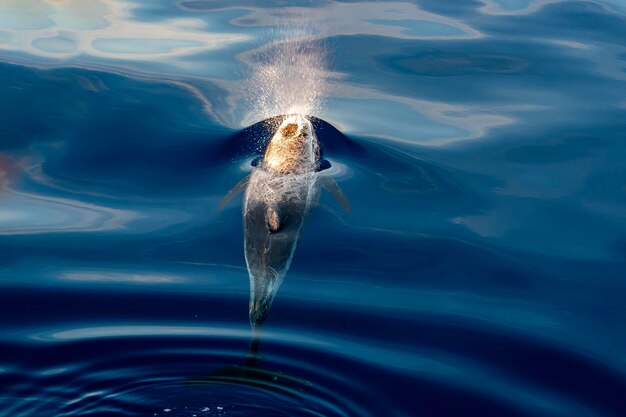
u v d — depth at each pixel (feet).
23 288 27.12
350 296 27.43
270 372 24.02
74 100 39.14
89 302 26.66
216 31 48.96
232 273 28.27
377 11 54.19
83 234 29.96
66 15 50.24
